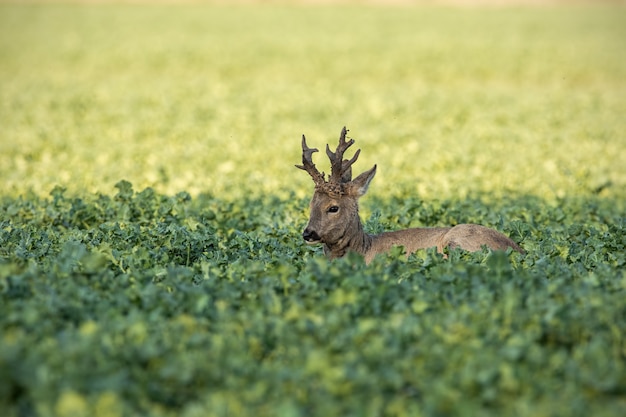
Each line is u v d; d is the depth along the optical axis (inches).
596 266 1215.6
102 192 1980.8
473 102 3964.1
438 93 4276.6
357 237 1325.0
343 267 1048.8
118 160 2529.5
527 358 832.9
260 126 3253.0
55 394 743.7
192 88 4315.9
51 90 4153.5
